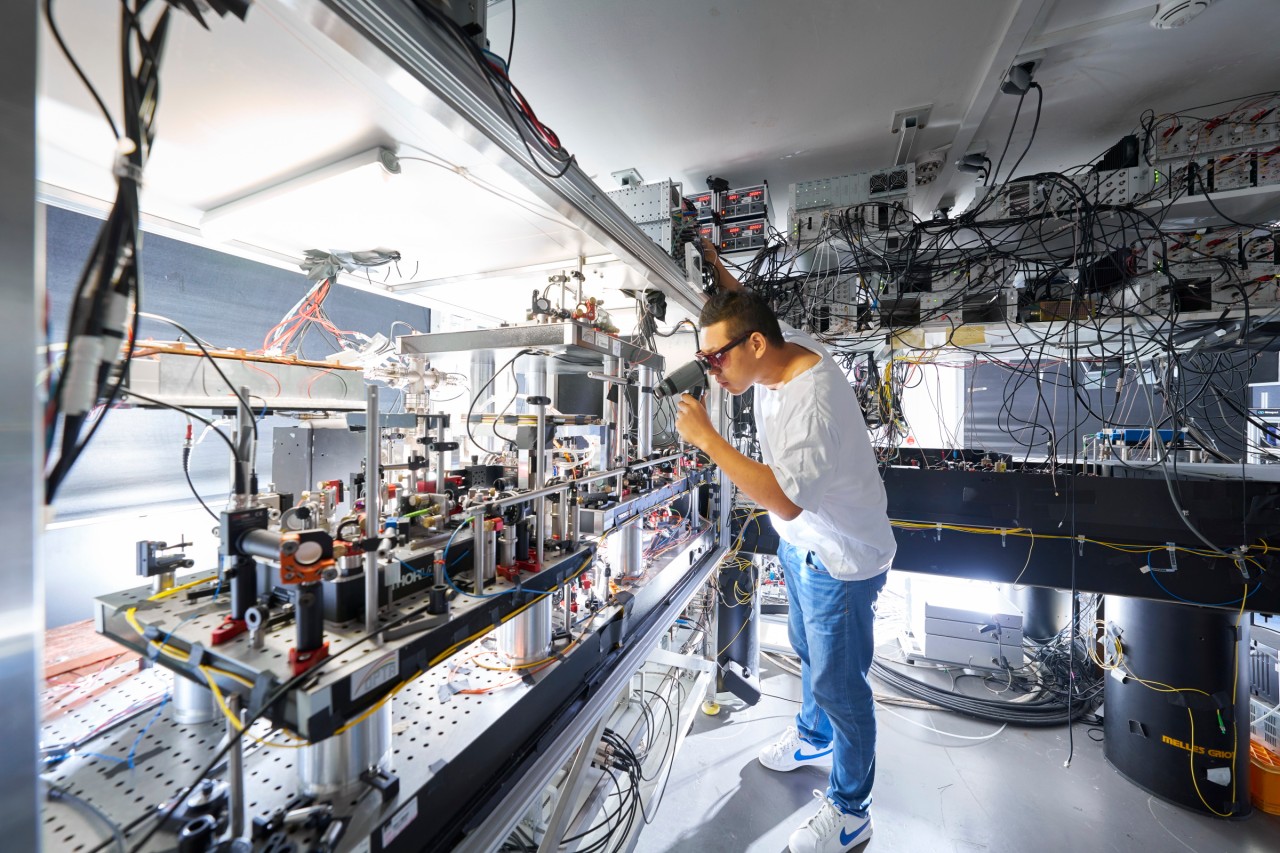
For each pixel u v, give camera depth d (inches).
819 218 84.6
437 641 27.7
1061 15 56.5
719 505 89.7
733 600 93.3
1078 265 73.7
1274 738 75.7
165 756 29.7
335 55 29.1
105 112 19.4
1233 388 95.9
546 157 35.3
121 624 27.7
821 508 52.2
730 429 96.3
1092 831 64.2
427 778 27.3
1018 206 76.0
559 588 43.1
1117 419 121.7
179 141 39.0
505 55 63.4
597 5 55.7
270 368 51.1
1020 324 76.6
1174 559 70.7
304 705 20.6
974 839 62.9
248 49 28.7
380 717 27.3
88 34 27.5
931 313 80.0
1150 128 71.7
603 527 48.0
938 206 104.3
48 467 18.0
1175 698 69.3
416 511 38.6
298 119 36.3
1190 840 63.0
